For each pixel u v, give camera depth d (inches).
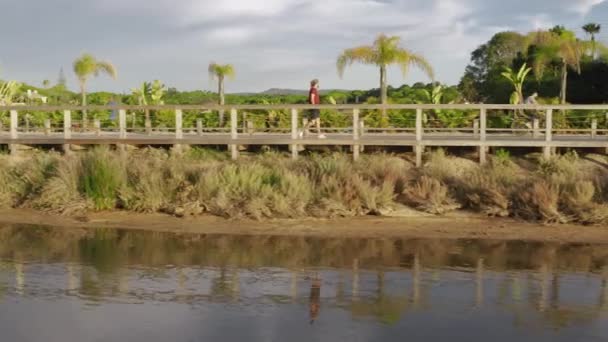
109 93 1707.7
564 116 821.2
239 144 613.9
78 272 317.1
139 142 628.4
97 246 381.1
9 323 243.8
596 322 246.5
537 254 365.1
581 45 1349.7
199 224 450.3
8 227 442.9
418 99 1352.1
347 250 373.7
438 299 274.4
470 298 276.4
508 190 490.0
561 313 256.8
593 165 577.9
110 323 244.1
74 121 935.0
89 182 504.7
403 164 586.9
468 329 238.2
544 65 1355.8
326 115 848.3
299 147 626.2
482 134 589.3
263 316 252.1
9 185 529.7
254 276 311.7
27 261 340.2
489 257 356.5
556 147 602.9
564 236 414.3
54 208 494.3
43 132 873.5
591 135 693.3
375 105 594.2
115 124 972.6
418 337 229.6
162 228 438.6
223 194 478.0
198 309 260.7
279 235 417.1
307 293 283.0
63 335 231.9
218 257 353.1
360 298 275.9
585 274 318.7
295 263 339.6
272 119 852.0
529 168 580.4
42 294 279.7
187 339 227.8
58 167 532.4
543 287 294.0
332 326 240.8
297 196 481.7
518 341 226.5
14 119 656.4
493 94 1761.8
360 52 965.2
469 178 520.1
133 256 354.3
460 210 483.2
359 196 482.0
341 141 598.5
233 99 1673.2
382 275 314.5
